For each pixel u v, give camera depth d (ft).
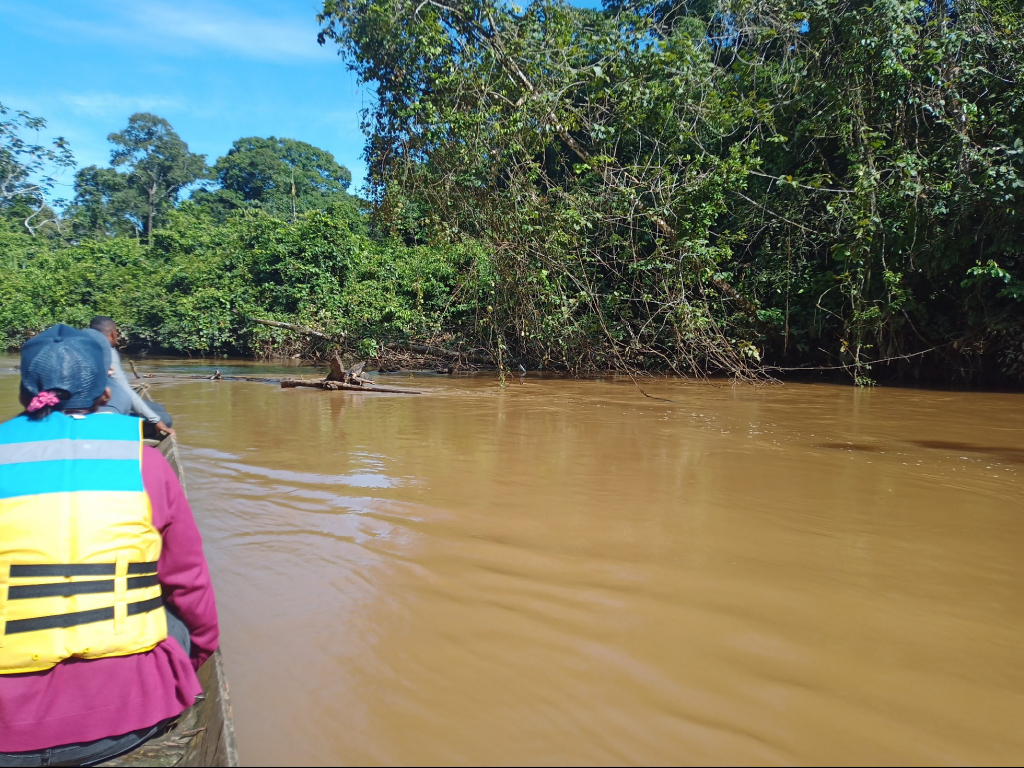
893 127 37.96
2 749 5.29
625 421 22.84
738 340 39.65
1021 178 32.40
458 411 25.22
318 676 6.65
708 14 55.11
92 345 6.25
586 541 10.62
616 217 36.52
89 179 146.82
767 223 41.04
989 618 8.25
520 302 40.24
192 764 5.13
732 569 9.61
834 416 24.35
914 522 11.83
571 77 37.60
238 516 11.65
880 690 6.66
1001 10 36.32
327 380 33.40
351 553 9.97
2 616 5.37
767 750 5.68
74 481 5.63
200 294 62.69
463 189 36.94
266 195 145.48
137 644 5.67
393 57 37.19
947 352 38.60
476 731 5.82
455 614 8.05
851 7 38.96
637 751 5.61
